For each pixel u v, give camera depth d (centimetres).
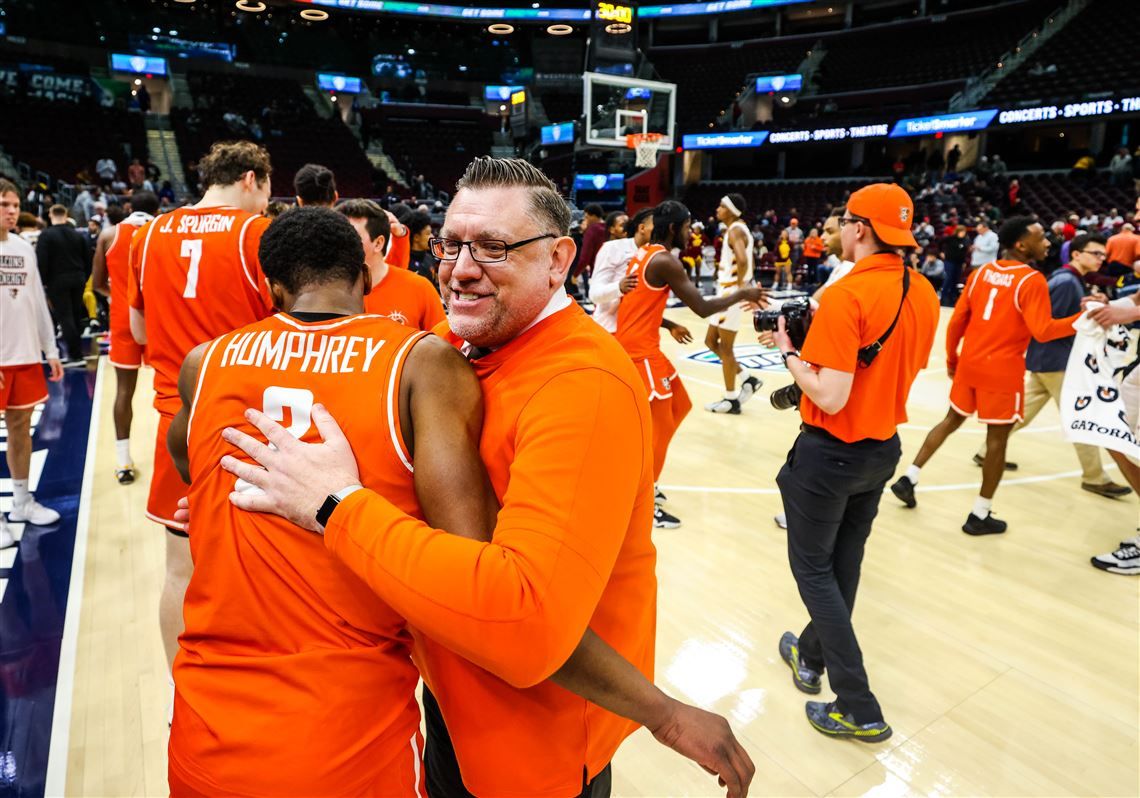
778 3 2444
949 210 1688
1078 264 398
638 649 116
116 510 381
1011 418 350
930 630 279
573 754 110
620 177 2067
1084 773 208
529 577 85
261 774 97
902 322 200
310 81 2395
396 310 279
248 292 231
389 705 105
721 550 347
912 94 2173
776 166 2555
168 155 1955
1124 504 404
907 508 399
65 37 2041
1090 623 285
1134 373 323
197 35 2206
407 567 87
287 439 98
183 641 110
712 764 103
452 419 100
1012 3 2205
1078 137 2203
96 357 734
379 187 2098
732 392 591
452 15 2495
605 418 95
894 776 207
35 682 243
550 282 106
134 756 211
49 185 1664
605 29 1531
